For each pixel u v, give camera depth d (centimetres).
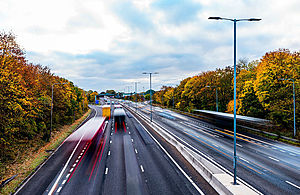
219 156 2131
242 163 1902
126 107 10994
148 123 4812
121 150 2412
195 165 1792
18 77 2355
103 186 1412
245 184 1417
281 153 2278
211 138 3077
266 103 3603
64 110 4522
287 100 3145
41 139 3006
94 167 1820
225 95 5703
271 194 1274
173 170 1720
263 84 3606
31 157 2198
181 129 3944
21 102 2411
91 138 3194
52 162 2003
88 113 8138
